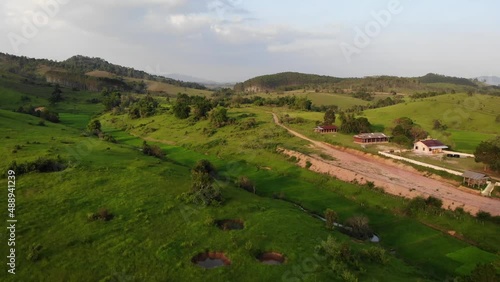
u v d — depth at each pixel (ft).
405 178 237.25
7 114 355.97
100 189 174.91
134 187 179.93
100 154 235.61
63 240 128.16
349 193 226.38
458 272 139.44
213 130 392.88
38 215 143.95
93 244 127.34
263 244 136.36
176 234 139.13
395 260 138.92
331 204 212.64
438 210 189.26
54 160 198.39
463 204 189.57
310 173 262.26
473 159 273.95
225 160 302.66
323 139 345.72
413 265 142.10
